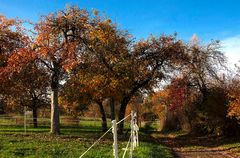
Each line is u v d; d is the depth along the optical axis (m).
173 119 66.06
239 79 39.84
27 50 37.97
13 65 37.97
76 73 41.81
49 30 38.16
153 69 46.12
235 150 34.88
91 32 39.78
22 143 27.41
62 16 38.56
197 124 54.75
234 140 42.78
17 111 74.12
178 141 44.81
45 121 62.31
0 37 40.81
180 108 55.47
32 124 60.50
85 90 42.75
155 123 88.94
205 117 51.03
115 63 42.75
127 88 43.72
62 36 39.47
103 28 41.12
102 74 42.31
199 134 53.94
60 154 23.64
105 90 41.97
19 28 40.88
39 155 22.98
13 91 46.25
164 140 46.34
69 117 65.44
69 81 43.16
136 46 45.69
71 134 39.09
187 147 38.06
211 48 50.59
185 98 54.00
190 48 50.06
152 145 32.66
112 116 47.69
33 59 37.59
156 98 68.69
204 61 50.50
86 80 42.00
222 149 35.97
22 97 58.47
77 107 61.44
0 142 27.27
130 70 42.97
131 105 81.06
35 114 63.78
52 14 38.69
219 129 48.59
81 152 24.50
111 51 42.47
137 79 45.53
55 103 38.97
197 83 51.97
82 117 83.69
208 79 51.47
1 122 59.28
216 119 48.16
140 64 44.81
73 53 37.41
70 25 38.78
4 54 41.38
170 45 45.97
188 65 50.47
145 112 92.75
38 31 38.34
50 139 31.25
